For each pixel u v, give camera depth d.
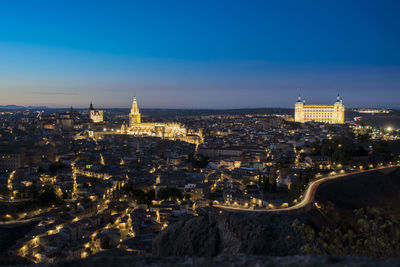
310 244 83.88
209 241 97.50
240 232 94.69
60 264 65.44
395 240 77.06
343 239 83.31
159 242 103.94
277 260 62.12
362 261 58.53
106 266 64.19
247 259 63.59
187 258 66.50
